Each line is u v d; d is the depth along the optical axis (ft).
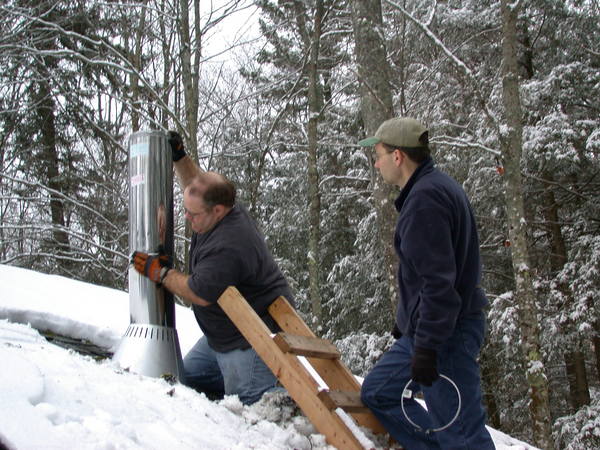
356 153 53.72
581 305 39.58
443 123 42.96
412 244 8.29
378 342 43.50
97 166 42.63
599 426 37.29
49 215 46.50
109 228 41.93
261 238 10.57
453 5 49.19
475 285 8.91
